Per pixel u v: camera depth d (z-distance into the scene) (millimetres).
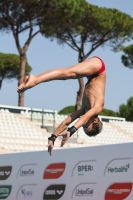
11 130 26375
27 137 26312
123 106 54812
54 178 13586
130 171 11766
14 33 34375
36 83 6594
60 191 13383
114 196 12055
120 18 37625
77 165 13031
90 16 36750
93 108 7148
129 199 11688
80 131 29516
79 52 38656
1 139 24516
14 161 14820
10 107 30141
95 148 12656
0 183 15164
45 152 13953
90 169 12711
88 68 7156
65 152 13398
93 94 7301
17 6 34031
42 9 34500
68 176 13219
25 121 28500
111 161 12234
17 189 14602
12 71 54594
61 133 7012
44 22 35500
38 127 28250
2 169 15164
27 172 14375
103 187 12344
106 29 37438
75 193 12992
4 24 35438
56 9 34312
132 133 34719
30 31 34562
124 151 11945
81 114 7504
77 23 37094
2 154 15234
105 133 31953
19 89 6512
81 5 36406
